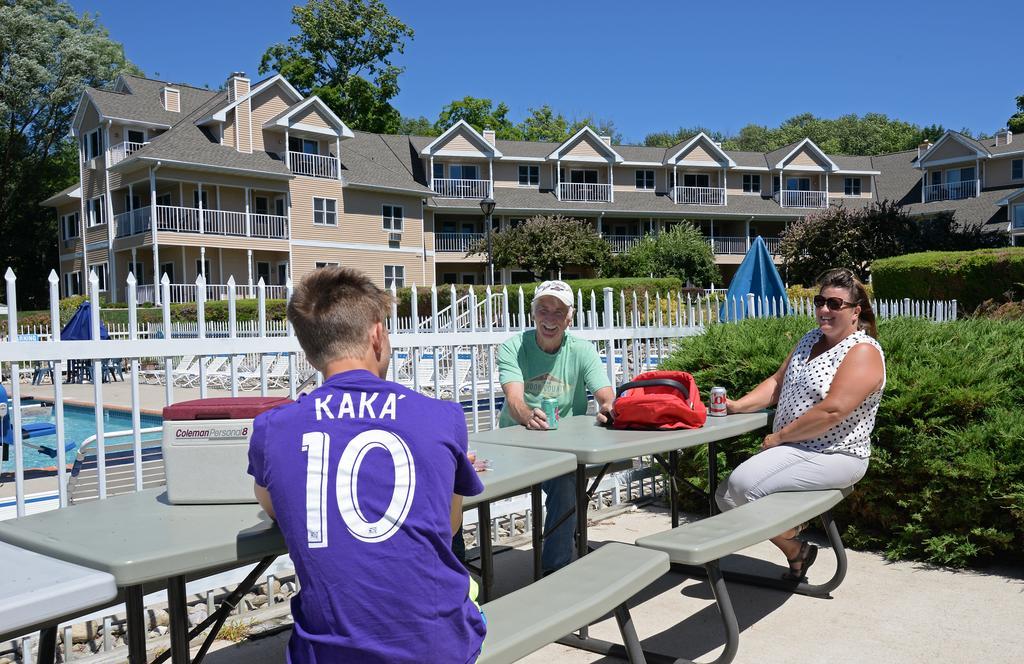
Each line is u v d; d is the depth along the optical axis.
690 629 3.83
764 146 92.88
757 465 4.10
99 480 3.73
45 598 1.71
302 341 2.10
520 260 35.22
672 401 3.85
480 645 2.01
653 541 3.13
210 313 24.31
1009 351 4.98
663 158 46.31
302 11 49.00
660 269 37.03
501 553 5.14
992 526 4.41
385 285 37.59
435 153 40.22
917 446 4.55
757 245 9.84
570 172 44.41
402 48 51.06
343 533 1.81
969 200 43.12
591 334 6.26
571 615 2.48
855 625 3.79
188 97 36.19
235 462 2.41
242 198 33.25
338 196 35.69
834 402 3.94
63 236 38.78
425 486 1.88
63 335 12.51
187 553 1.97
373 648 1.77
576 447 3.36
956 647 3.49
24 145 43.22
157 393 15.11
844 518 5.13
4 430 6.75
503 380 4.33
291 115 33.62
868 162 50.22
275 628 3.91
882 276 20.39
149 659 3.53
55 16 43.88
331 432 1.89
